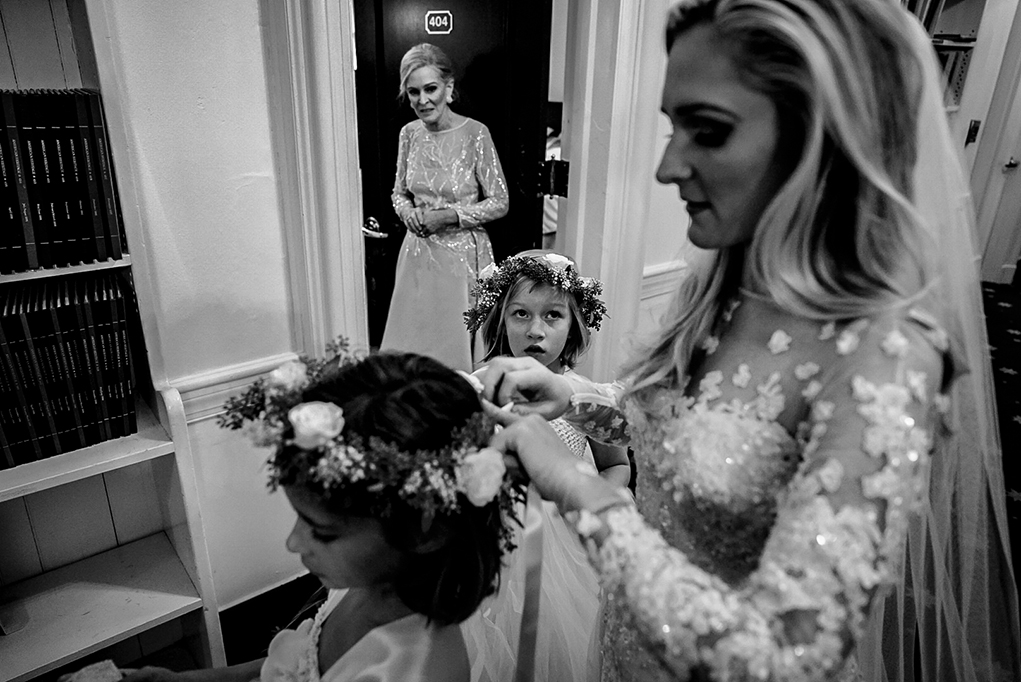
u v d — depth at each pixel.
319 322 1.77
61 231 1.24
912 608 1.32
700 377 0.90
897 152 0.71
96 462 1.34
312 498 0.76
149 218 1.47
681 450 0.85
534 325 1.52
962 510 1.28
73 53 1.35
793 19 0.64
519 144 2.68
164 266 1.52
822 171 0.71
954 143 0.82
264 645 1.81
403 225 3.01
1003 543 1.39
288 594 1.98
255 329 1.71
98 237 1.28
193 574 1.58
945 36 3.94
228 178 1.55
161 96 1.42
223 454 1.76
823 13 0.65
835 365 0.73
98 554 1.70
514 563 1.30
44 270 1.23
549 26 2.45
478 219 2.64
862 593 0.62
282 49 1.50
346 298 1.77
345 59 1.56
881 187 0.68
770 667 0.61
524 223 2.81
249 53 1.50
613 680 1.06
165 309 1.55
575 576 1.51
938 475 1.20
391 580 0.81
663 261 2.63
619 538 0.72
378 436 0.76
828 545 0.62
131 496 1.70
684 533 0.90
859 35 0.65
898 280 0.73
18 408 1.28
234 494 1.82
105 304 1.31
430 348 2.79
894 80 0.68
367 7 2.66
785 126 0.69
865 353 0.70
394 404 0.79
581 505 0.76
